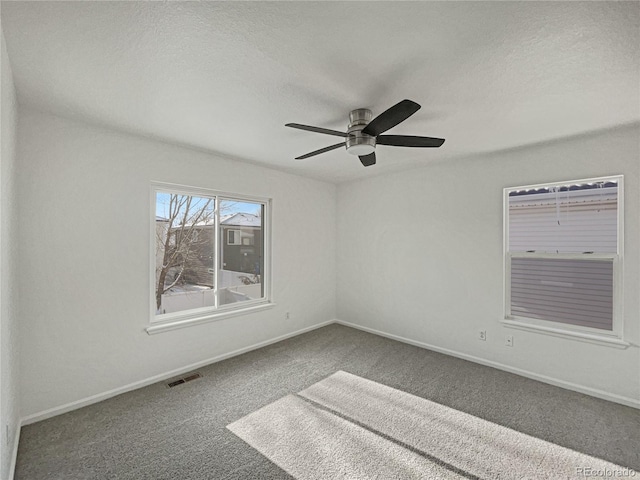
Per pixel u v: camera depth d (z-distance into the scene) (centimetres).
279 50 150
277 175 399
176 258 313
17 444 193
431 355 354
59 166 231
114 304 260
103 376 254
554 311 290
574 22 127
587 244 272
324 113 222
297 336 422
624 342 245
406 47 146
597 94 189
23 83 182
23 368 215
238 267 367
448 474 175
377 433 211
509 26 130
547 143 283
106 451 191
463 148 301
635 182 242
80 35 138
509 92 188
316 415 232
